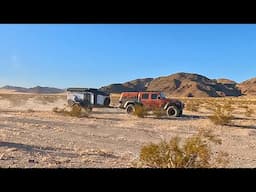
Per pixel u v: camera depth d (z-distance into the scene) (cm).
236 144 1841
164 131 2314
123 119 3072
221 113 2822
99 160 1209
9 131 1880
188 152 1022
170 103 3400
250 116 3834
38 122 2531
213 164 1081
